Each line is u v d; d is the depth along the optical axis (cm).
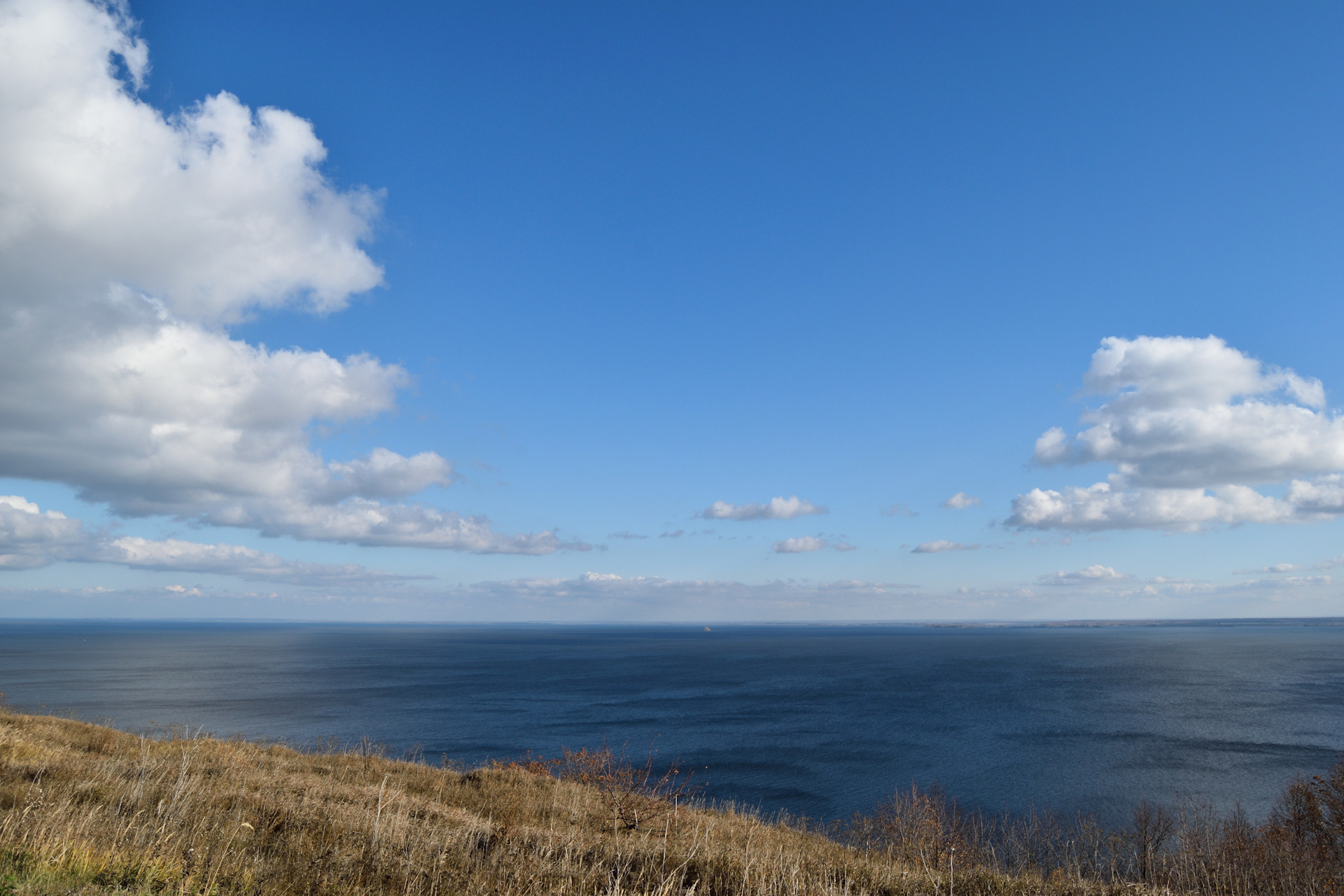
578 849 1254
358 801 1580
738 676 17238
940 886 1305
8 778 1288
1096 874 1850
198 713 9575
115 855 845
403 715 9769
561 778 2273
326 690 13125
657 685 14738
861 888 1239
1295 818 3647
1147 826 3388
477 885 947
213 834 1045
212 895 796
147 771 1424
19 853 802
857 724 9419
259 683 14288
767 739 8188
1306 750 7956
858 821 3403
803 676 17050
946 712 10769
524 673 17662
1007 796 5844
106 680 14125
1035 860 2545
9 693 11100
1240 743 8294
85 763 1534
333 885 892
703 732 8694
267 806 1302
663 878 1110
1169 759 7369
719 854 1284
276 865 936
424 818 1484
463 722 9262
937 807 3775
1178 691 13888
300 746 4544
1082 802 5672
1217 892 1833
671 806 1814
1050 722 9775
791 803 5391
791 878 1175
